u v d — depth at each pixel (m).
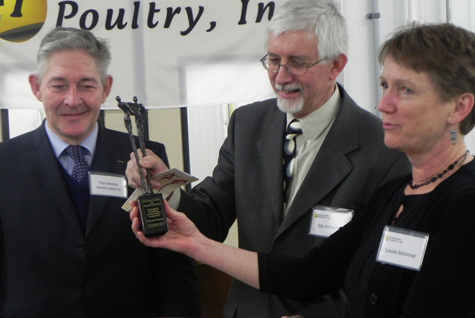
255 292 1.90
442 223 1.29
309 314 1.82
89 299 1.83
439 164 1.36
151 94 2.73
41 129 1.92
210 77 2.75
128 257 1.88
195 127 3.90
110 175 1.86
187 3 2.71
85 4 2.67
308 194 1.83
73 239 1.81
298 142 1.90
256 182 1.92
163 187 1.75
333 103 1.89
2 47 2.65
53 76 1.77
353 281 1.48
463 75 1.28
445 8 2.76
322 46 1.76
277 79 1.79
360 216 1.63
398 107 1.33
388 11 2.75
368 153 1.83
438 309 1.25
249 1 2.72
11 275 1.80
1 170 1.85
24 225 1.81
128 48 2.71
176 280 1.95
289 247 1.84
